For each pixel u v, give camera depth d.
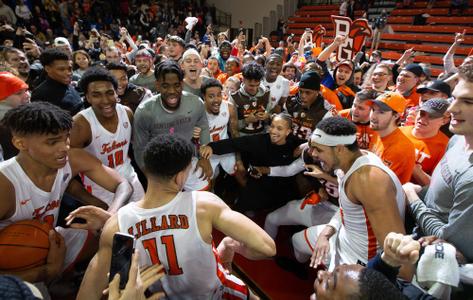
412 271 1.50
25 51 6.08
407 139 2.43
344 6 14.46
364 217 1.87
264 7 18.22
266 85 4.13
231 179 3.85
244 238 1.46
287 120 3.10
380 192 1.71
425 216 1.72
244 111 3.62
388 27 13.42
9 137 2.32
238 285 1.88
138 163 2.91
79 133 2.41
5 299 0.71
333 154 1.88
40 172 1.69
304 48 8.11
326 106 3.36
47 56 3.04
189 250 1.43
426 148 2.69
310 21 16.41
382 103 2.32
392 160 2.38
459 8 12.41
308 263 2.94
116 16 16.28
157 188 1.42
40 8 13.73
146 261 1.43
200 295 1.61
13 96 2.36
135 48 7.17
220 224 1.46
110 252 1.40
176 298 1.60
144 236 1.40
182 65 3.87
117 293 1.14
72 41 12.33
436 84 3.36
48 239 1.65
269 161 3.24
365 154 1.88
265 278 2.79
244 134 3.68
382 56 12.49
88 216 1.72
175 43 5.32
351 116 3.07
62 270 2.07
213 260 1.53
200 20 17.91
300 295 2.62
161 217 1.41
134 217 1.41
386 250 1.23
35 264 1.61
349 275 1.09
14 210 1.68
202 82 3.73
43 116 1.53
